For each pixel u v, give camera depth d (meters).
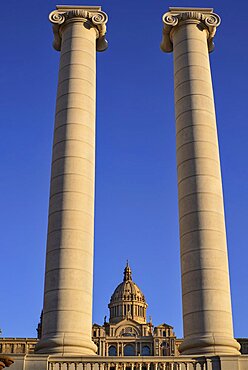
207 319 23.25
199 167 26.11
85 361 21.80
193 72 28.55
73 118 27.27
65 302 23.52
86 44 29.62
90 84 28.72
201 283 23.88
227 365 21.83
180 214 25.95
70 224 24.92
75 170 26.05
